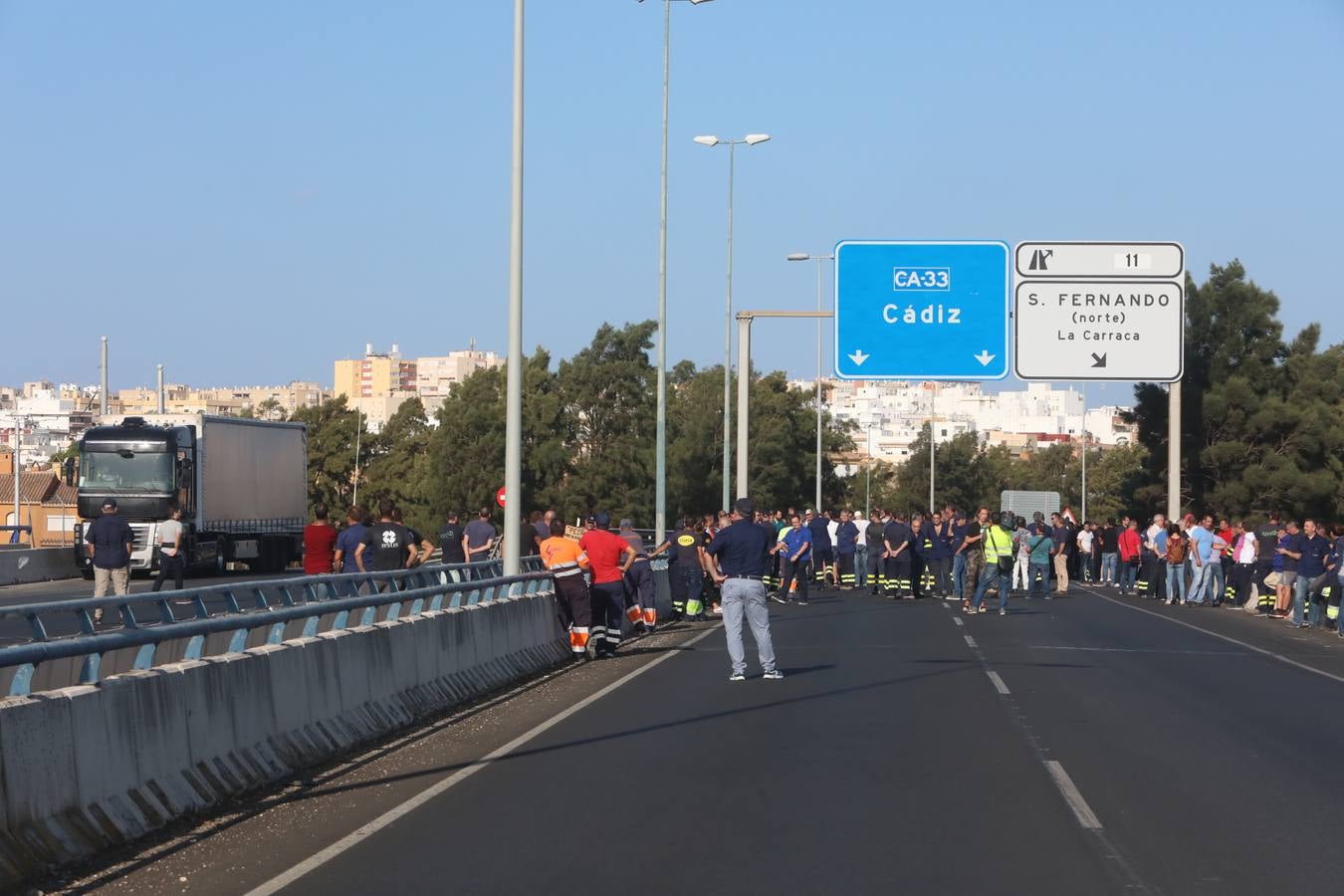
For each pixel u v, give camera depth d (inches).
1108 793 433.4
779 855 347.3
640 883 319.3
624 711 633.6
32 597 1402.6
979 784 446.9
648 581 1092.5
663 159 1572.3
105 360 2778.1
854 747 525.0
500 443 3636.8
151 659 397.4
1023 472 6697.8
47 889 314.7
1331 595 1222.3
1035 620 1251.2
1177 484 1643.7
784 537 1494.8
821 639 1031.6
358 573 636.1
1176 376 1268.5
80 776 344.8
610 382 3791.8
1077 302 1275.8
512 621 793.6
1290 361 2785.4
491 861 341.1
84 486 1707.7
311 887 317.1
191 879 325.7
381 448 4138.8
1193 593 1565.0
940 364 1279.5
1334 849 358.9
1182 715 625.6
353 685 542.0
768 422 3956.7
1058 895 310.5
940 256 1280.8
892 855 347.6
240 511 1872.5
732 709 637.3
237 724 436.8
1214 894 313.6
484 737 557.6
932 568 1695.4
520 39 899.4
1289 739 557.6
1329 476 2682.1
